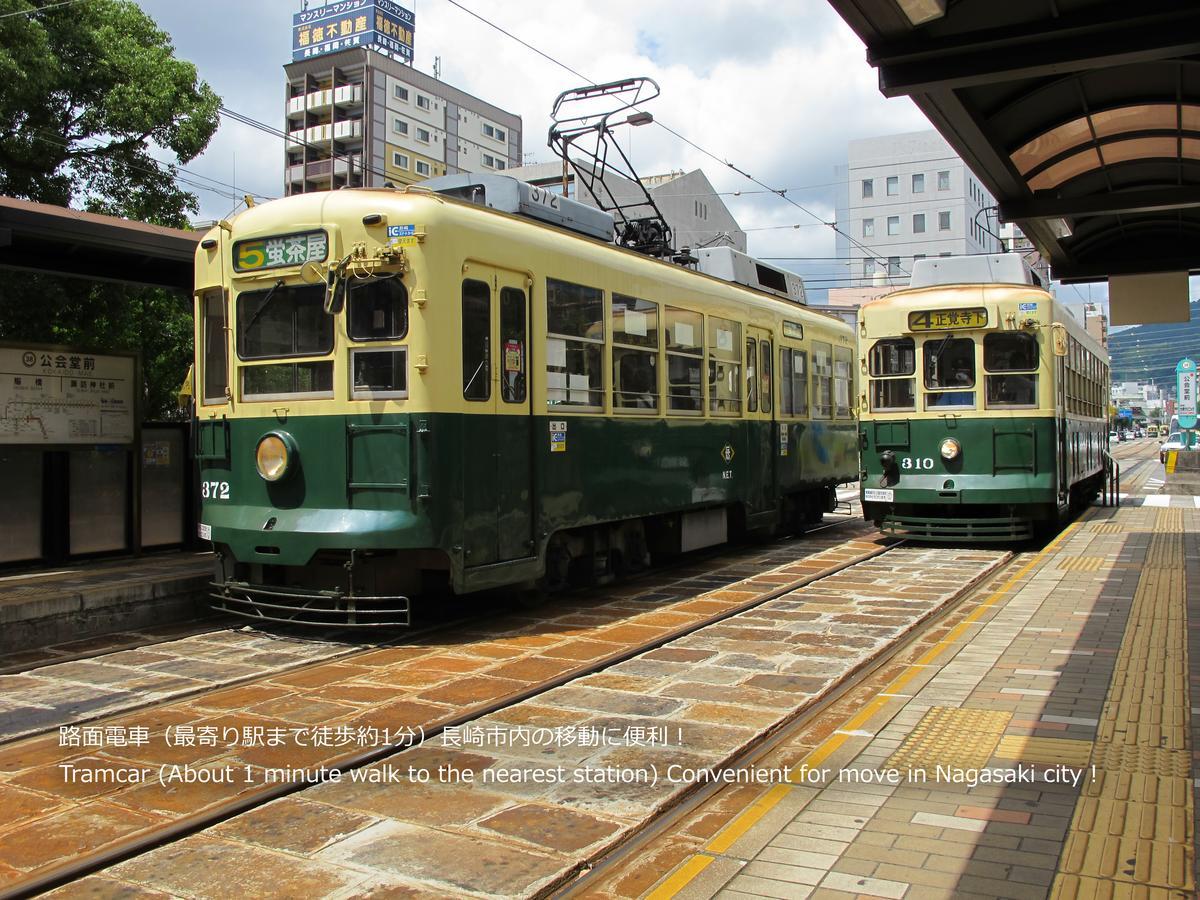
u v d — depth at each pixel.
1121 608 8.29
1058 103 8.21
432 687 6.30
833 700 6.00
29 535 9.32
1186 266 12.80
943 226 59.06
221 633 8.16
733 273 13.66
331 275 7.67
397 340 7.57
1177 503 20.81
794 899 3.37
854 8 5.87
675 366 10.99
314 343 7.88
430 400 7.50
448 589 9.00
